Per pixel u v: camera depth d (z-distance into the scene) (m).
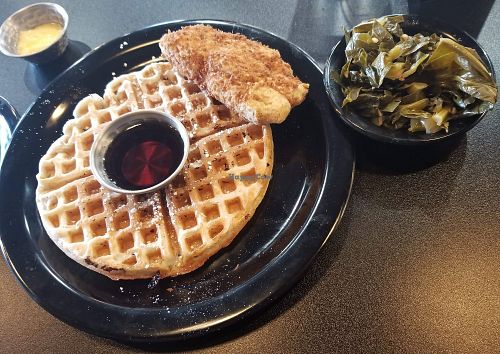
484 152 0.27
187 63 0.30
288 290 0.24
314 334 0.23
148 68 0.33
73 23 0.42
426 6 0.35
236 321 0.23
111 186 0.27
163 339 0.22
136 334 0.23
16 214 0.29
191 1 0.41
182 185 0.28
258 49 0.30
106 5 0.43
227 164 0.28
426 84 0.26
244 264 0.26
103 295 0.26
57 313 0.24
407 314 0.23
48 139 0.33
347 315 0.24
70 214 0.28
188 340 0.24
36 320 0.26
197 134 0.30
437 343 0.22
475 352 0.22
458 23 0.33
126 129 0.29
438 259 0.25
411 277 0.24
